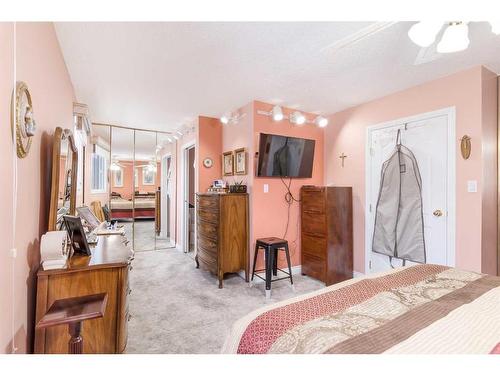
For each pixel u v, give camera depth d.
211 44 1.94
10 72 1.00
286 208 3.44
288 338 0.89
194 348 1.84
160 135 5.03
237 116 3.51
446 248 2.45
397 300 1.17
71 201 2.03
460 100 2.37
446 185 2.46
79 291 1.34
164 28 1.73
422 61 1.69
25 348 1.21
